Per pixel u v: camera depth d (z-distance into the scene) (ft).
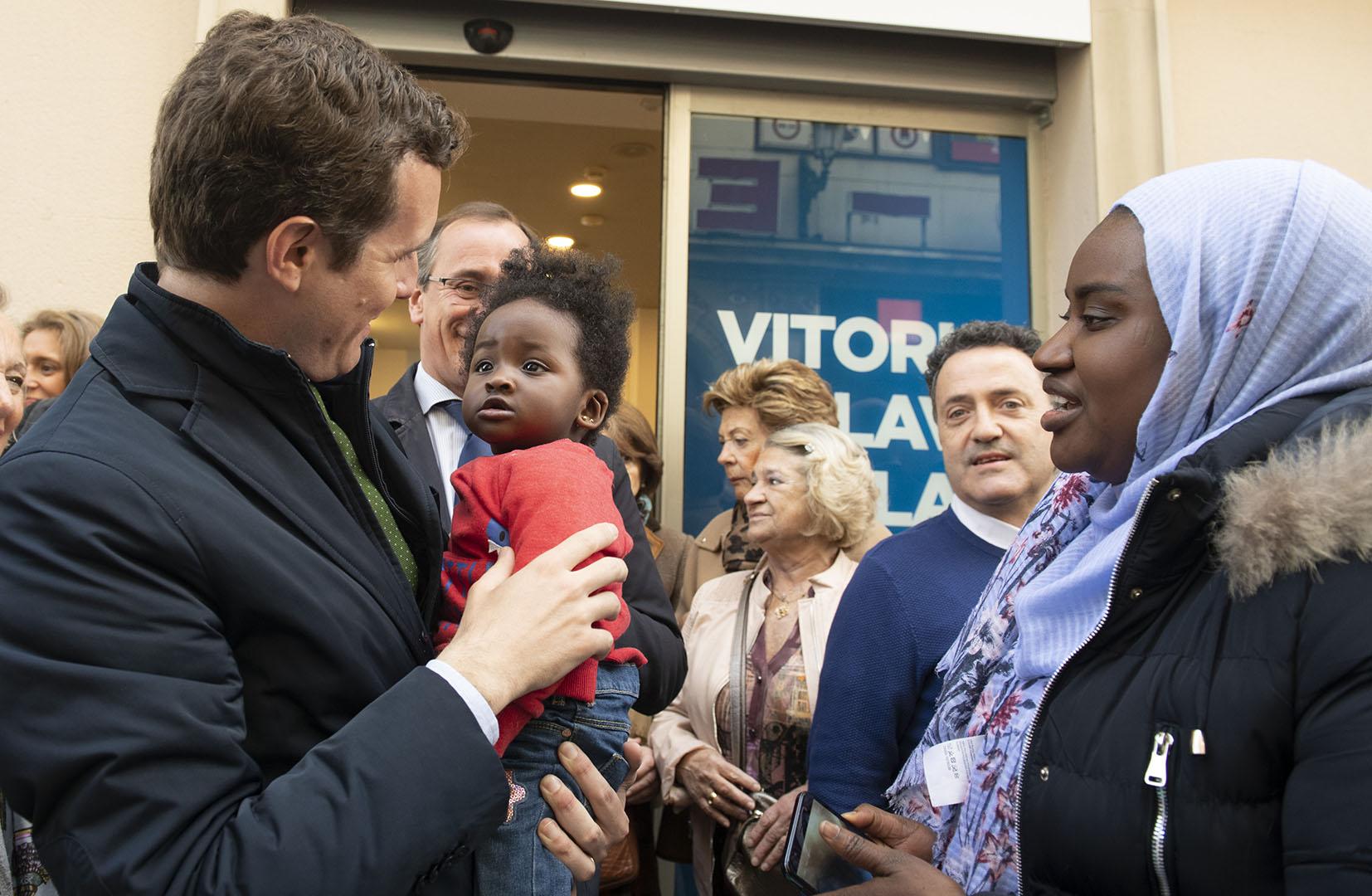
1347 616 3.02
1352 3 12.13
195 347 3.71
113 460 3.32
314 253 3.69
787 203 11.97
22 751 3.00
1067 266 11.93
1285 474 3.24
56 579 3.12
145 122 10.11
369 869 3.15
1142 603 3.62
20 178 9.90
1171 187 3.99
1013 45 12.08
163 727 3.07
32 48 9.97
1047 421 4.31
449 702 3.50
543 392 5.24
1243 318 3.72
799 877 4.74
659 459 10.55
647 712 6.11
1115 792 3.41
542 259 5.76
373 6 10.88
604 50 11.25
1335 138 11.99
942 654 6.45
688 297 11.73
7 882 4.62
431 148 3.98
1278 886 3.13
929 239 12.19
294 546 3.61
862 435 11.90
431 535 4.46
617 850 8.19
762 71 11.56
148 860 2.98
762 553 10.00
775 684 8.02
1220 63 11.87
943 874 4.20
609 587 4.79
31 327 9.43
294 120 3.51
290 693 3.53
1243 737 3.18
